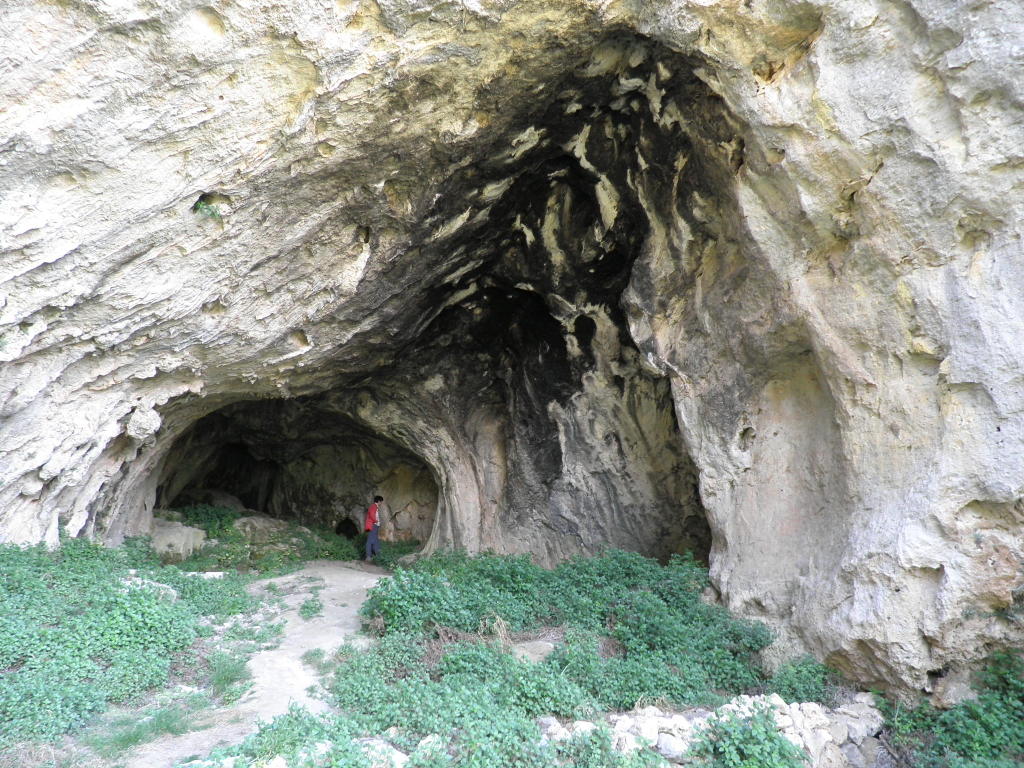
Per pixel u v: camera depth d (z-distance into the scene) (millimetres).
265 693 5738
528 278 9914
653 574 8062
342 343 9680
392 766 4363
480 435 12383
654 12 6418
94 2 5258
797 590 6512
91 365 7762
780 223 6457
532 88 7227
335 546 14016
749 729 4941
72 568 7430
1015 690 5070
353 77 6434
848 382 6098
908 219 5523
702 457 7926
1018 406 4953
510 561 8812
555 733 5023
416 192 8047
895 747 5246
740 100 6328
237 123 6414
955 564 5145
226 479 16625
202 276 7531
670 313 8258
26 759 4438
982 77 4992
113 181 6219
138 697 5527
